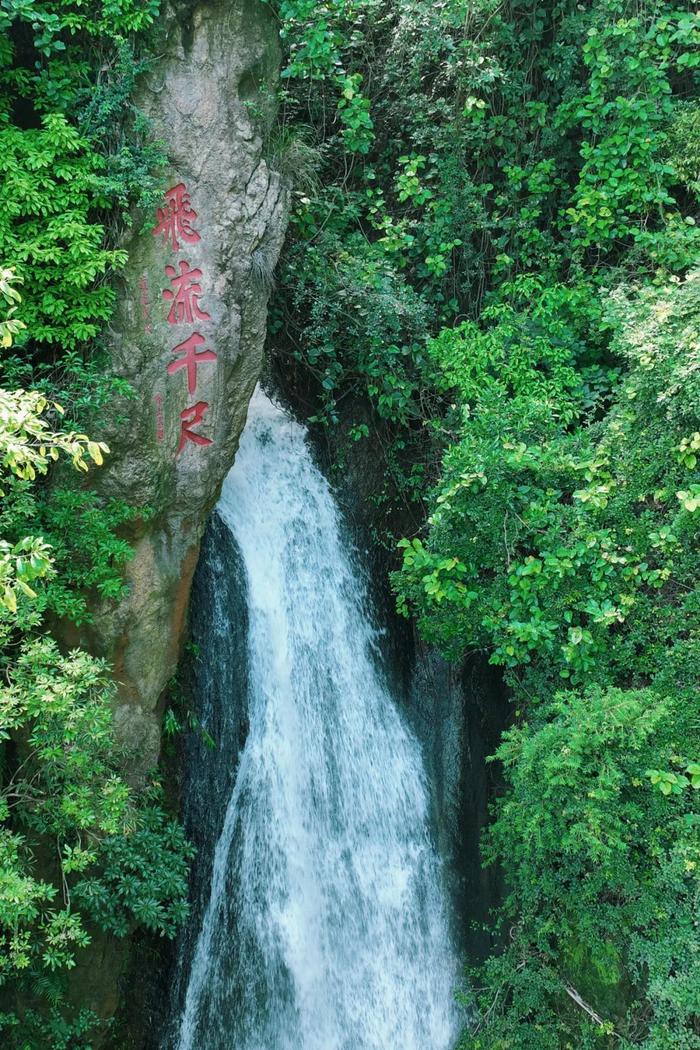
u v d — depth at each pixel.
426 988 8.98
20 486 5.84
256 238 7.16
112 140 6.46
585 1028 7.72
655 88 9.05
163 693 7.35
